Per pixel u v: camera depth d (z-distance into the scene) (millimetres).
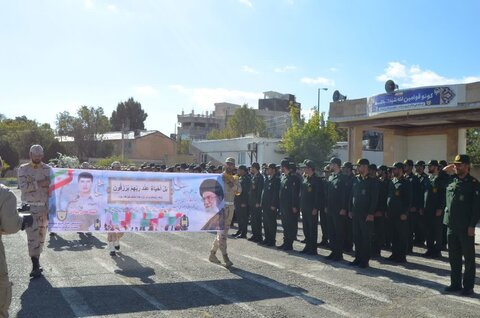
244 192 13273
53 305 6254
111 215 8484
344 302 6629
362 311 6234
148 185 8719
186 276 8047
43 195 7941
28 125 60906
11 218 4312
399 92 19078
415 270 8930
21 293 6785
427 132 23031
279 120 73875
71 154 58469
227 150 42688
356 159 23641
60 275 7914
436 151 22719
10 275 7797
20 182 7840
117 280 7672
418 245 12555
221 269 8641
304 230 10695
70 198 8250
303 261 9617
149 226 8688
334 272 8578
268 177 12047
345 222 10188
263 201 11906
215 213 8992
